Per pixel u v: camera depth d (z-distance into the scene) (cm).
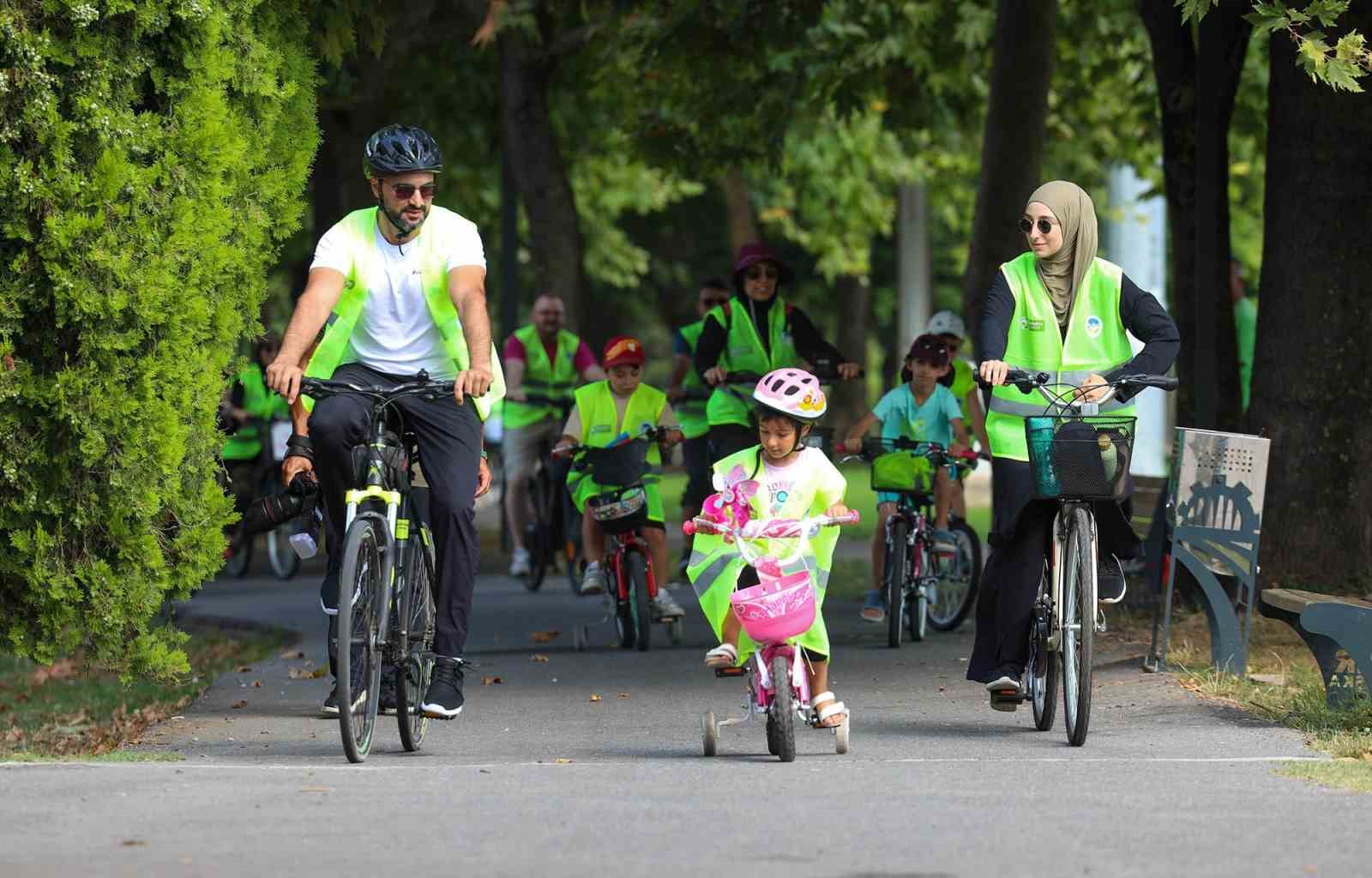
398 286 2691
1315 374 4016
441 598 2677
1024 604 2823
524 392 5706
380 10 3688
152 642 2878
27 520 2811
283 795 2205
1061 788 2261
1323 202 3994
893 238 16075
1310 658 3581
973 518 8644
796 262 15588
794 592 2516
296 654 4291
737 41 5375
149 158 2830
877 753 2664
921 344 4309
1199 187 4275
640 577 4178
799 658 2583
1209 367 4272
